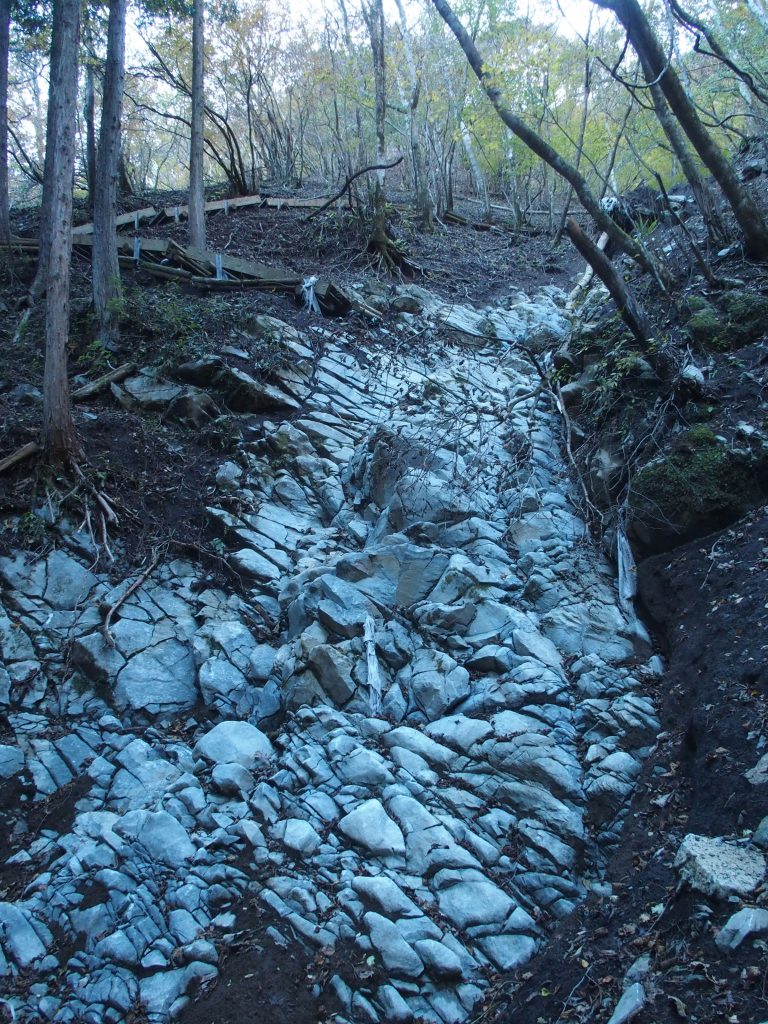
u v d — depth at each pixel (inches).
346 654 243.6
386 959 166.4
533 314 499.5
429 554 272.7
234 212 662.5
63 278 302.0
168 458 340.8
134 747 231.0
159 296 442.6
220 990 165.0
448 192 758.5
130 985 169.8
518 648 236.8
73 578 280.1
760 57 520.1
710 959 133.2
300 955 170.1
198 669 258.7
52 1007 167.8
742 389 271.7
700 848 151.2
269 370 394.9
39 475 301.6
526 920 173.0
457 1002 160.4
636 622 245.8
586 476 302.8
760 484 245.6
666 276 344.8
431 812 197.0
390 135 897.5
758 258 331.6
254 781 217.5
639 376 303.6
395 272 547.2
